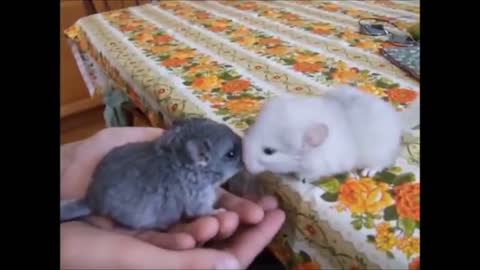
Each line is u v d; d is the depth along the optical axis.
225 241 0.28
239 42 0.54
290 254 0.29
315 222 0.26
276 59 0.48
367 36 0.53
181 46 0.54
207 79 0.43
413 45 0.48
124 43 0.56
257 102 0.38
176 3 0.75
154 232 0.29
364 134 0.27
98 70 0.64
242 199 0.30
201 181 0.28
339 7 0.67
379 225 0.24
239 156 0.29
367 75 0.42
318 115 0.28
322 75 0.43
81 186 0.34
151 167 0.28
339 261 0.25
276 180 0.29
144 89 0.45
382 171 0.28
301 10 0.66
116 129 0.39
